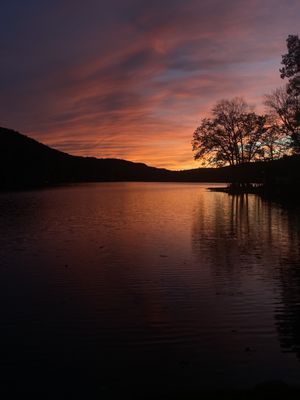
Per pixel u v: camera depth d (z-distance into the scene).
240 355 7.25
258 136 64.81
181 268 13.60
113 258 15.32
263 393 5.64
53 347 7.64
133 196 65.00
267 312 9.38
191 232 22.19
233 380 6.39
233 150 69.12
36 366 6.93
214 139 69.38
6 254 16.23
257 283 11.73
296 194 48.12
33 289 11.32
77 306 9.88
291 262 14.36
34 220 29.19
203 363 6.97
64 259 15.20
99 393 6.10
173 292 10.95
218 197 57.25
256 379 6.41
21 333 8.29
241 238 19.88
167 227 24.47
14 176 143.00
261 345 7.66
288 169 58.00
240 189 68.38
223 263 14.30
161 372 6.68
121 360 7.11
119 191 87.25
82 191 87.56
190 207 40.19
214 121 69.25
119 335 8.16
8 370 6.81
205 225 25.27
